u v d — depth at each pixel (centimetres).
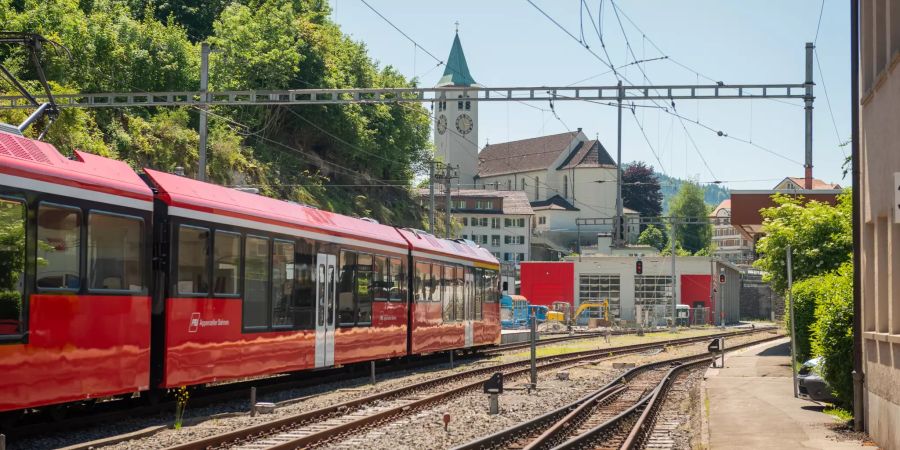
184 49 6444
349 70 8625
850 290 1831
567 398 2270
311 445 1429
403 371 2941
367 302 2547
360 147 8144
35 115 1705
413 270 2898
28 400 1304
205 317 1741
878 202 1497
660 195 17212
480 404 2089
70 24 5453
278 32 7031
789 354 4147
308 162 7650
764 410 2011
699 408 2078
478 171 18562
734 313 10981
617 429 1753
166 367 1620
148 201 1587
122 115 5328
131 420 1608
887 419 1437
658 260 9450
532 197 17600
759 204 4716
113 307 1481
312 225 2212
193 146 5622
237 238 1862
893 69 1385
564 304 8800
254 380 2361
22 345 1292
